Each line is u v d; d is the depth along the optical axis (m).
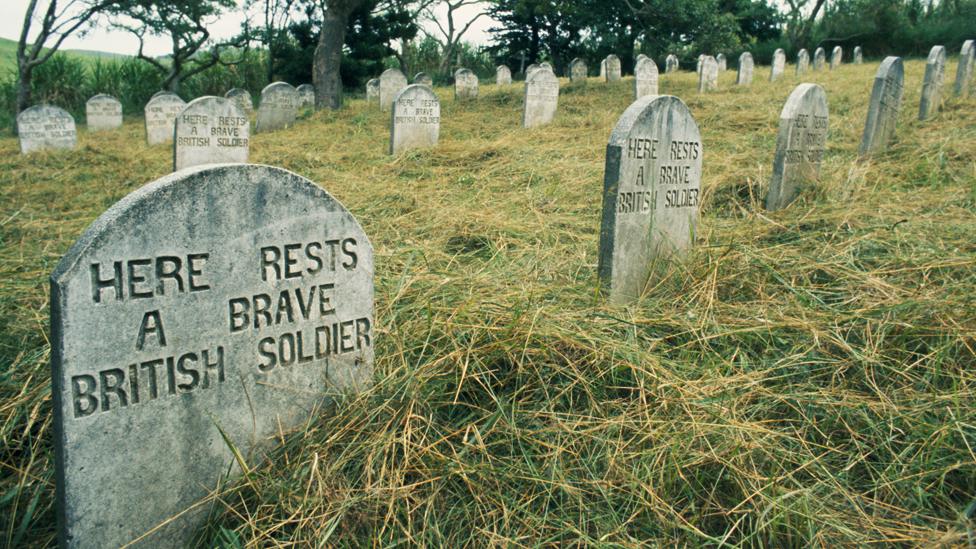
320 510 2.26
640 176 4.09
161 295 2.12
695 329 3.40
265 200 2.34
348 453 2.50
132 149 11.84
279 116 14.70
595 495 2.40
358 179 7.64
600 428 2.67
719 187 6.40
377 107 18.55
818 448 2.63
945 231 4.54
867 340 3.21
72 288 1.91
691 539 2.20
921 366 3.05
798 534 2.16
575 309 3.71
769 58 32.81
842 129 8.88
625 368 3.00
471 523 2.29
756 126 9.74
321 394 2.66
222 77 28.33
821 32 32.25
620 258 4.08
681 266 4.38
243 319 2.35
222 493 2.31
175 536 2.27
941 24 28.94
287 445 2.54
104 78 24.55
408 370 2.90
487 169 7.82
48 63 23.33
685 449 2.53
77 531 2.04
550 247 4.93
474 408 2.81
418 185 7.26
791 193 5.87
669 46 20.56
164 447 2.20
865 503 2.35
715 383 2.94
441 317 3.34
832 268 4.06
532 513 2.32
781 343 3.32
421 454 2.51
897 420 2.68
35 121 11.91
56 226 5.97
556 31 37.00
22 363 3.03
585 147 8.73
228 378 2.34
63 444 1.97
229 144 9.12
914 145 7.30
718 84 18.20
